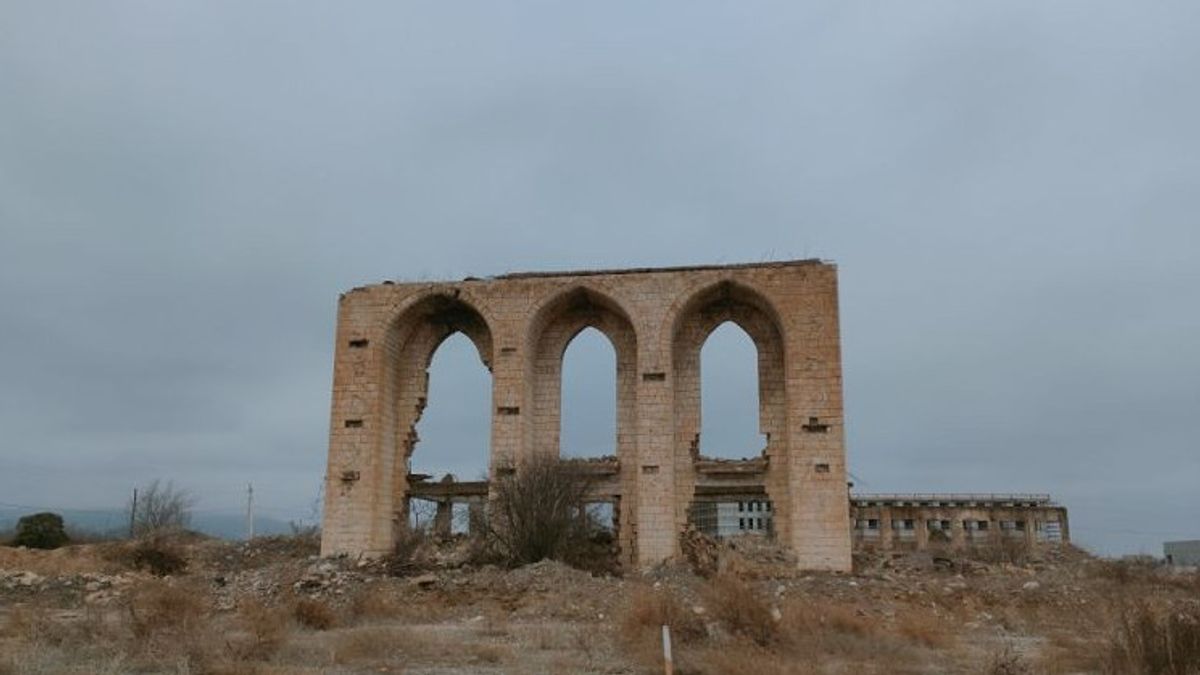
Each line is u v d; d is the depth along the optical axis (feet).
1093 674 63.67
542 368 150.51
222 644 71.56
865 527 295.48
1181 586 135.64
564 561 131.44
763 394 144.05
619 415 146.72
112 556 157.07
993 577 127.75
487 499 143.33
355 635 76.95
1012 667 63.72
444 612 104.68
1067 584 123.34
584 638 79.66
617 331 149.59
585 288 145.59
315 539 177.78
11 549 154.20
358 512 142.51
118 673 58.95
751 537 136.77
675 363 146.92
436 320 155.84
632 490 143.13
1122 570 148.97
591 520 140.87
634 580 121.19
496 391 143.74
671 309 142.72
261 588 122.11
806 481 133.59
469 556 136.46
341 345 149.79
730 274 142.00
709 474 142.20
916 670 65.57
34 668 58.08
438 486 149.79
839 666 66.23
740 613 78.74
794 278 140.36
